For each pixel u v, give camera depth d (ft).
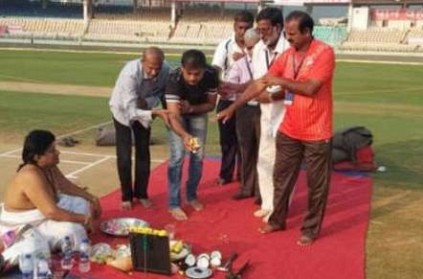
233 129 27.22
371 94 70.64
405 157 35.17
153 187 27.17
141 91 23.15
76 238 18.69
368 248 20.54
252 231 21.85
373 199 26.37
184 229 21.90
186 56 21.33
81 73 87.97
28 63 101.30
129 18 216.54
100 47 153.17
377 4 194.29
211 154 34.47
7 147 35.06
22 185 18.22
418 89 77.20
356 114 53.42
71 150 34.91
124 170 23.54
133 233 17.76
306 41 19.54
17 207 18.38
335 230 22.15
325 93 19.76
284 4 199.21
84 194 20.77
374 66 115.14
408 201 26.22
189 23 207.41
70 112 49.21
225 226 22.34
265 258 19.36
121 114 22.97
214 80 22.61
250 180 25.66
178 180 23.13
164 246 17.49
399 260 19.53
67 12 234.79
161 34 204.13
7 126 41.86
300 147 20.72
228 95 25.07
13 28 210.18
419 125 47.42
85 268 17.80
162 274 17.75
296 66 19.77
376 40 186.29
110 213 23.47
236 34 25.41
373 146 38.27
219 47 26.40
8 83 71.31
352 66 114.11
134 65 22.72
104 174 29.53
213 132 41.65
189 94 22.29
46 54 125.49
